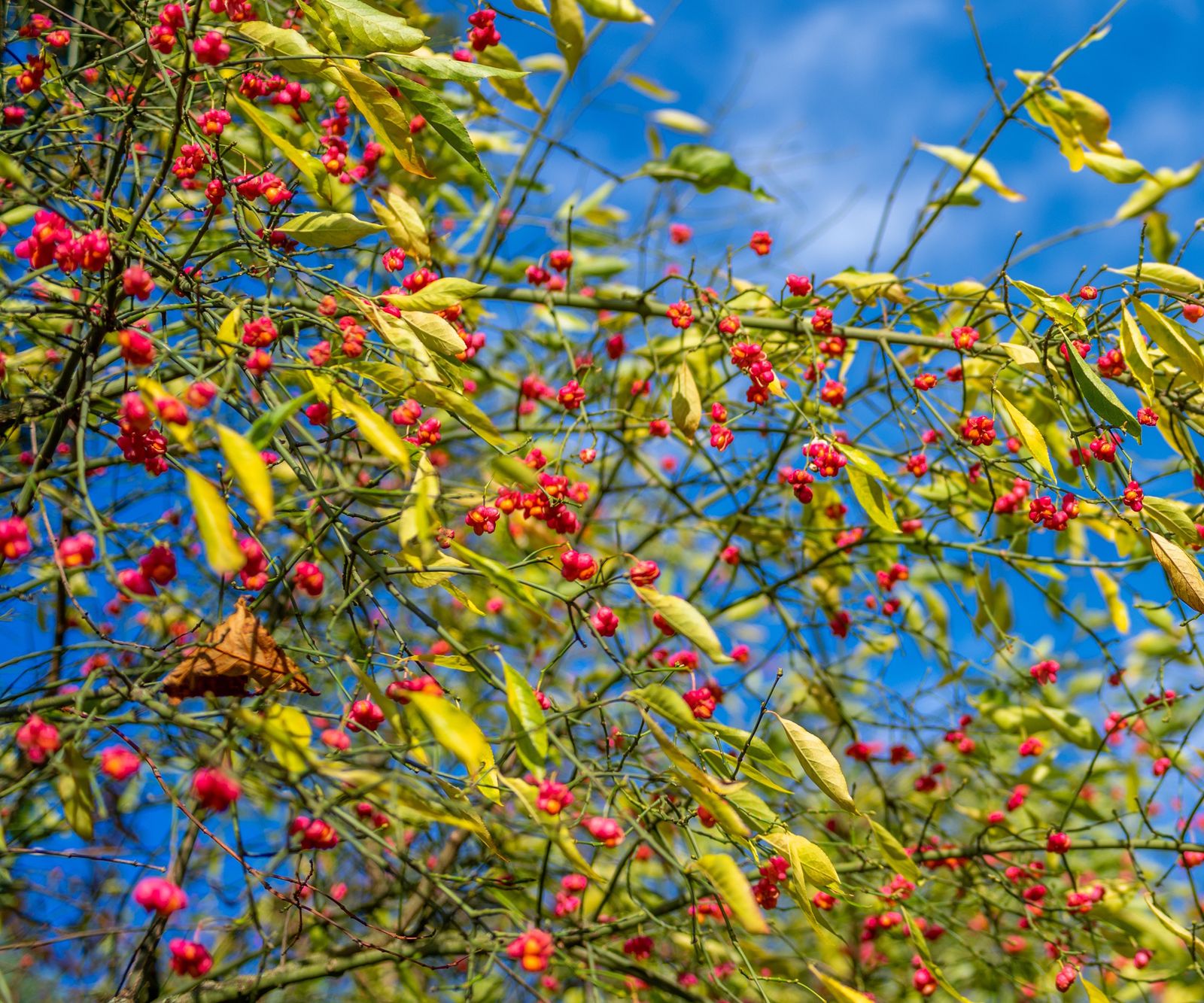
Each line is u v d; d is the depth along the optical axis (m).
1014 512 4.08
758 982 2.51
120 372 2.71
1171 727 4.77
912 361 4.48
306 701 3.72
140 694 2.25
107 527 2.39
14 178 2.82
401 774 2.17
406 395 2.70
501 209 4.99
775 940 4.96
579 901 3.59
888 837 2.67
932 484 4.61
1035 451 3.01
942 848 4.24
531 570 4.73
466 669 2.72
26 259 3.06
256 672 2.33
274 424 2.04
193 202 3.93
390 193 3.12
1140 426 3.06
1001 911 3.99
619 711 4.64
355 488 2.28
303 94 3.24
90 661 3.12
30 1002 3.51
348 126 3.82
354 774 2.09
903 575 4.40
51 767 2.49
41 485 2.64
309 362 2.67
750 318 4.02
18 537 2.25
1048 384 3.37
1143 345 2.97
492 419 5.34
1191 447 3.21
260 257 2.90
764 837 2.63
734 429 4.35
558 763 3.01
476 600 4.61
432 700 2.14
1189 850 3.63
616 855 4.52
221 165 2.71
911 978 4.86
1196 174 3.88
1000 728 4.35
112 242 2.60
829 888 2.57
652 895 4.35
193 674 2.28
